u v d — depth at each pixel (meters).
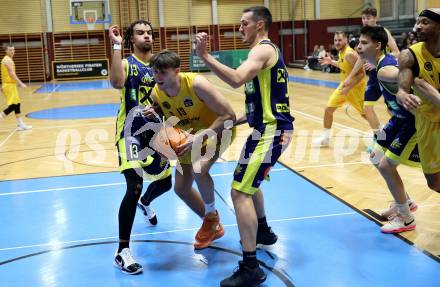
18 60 23.17
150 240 4.35
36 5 23.02
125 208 3.76
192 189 4.19
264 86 3.46
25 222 4.82
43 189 5.90
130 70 3.93
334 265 3.71
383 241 4.12
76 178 6.35
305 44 25.73
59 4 23.30
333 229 4.42
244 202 3.41
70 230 4.59
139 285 3.49
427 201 5.09
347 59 6.98
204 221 4.13
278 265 3.74
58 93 17.62
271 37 25.75
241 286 3.35
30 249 4.17
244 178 3.41
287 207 5.04
